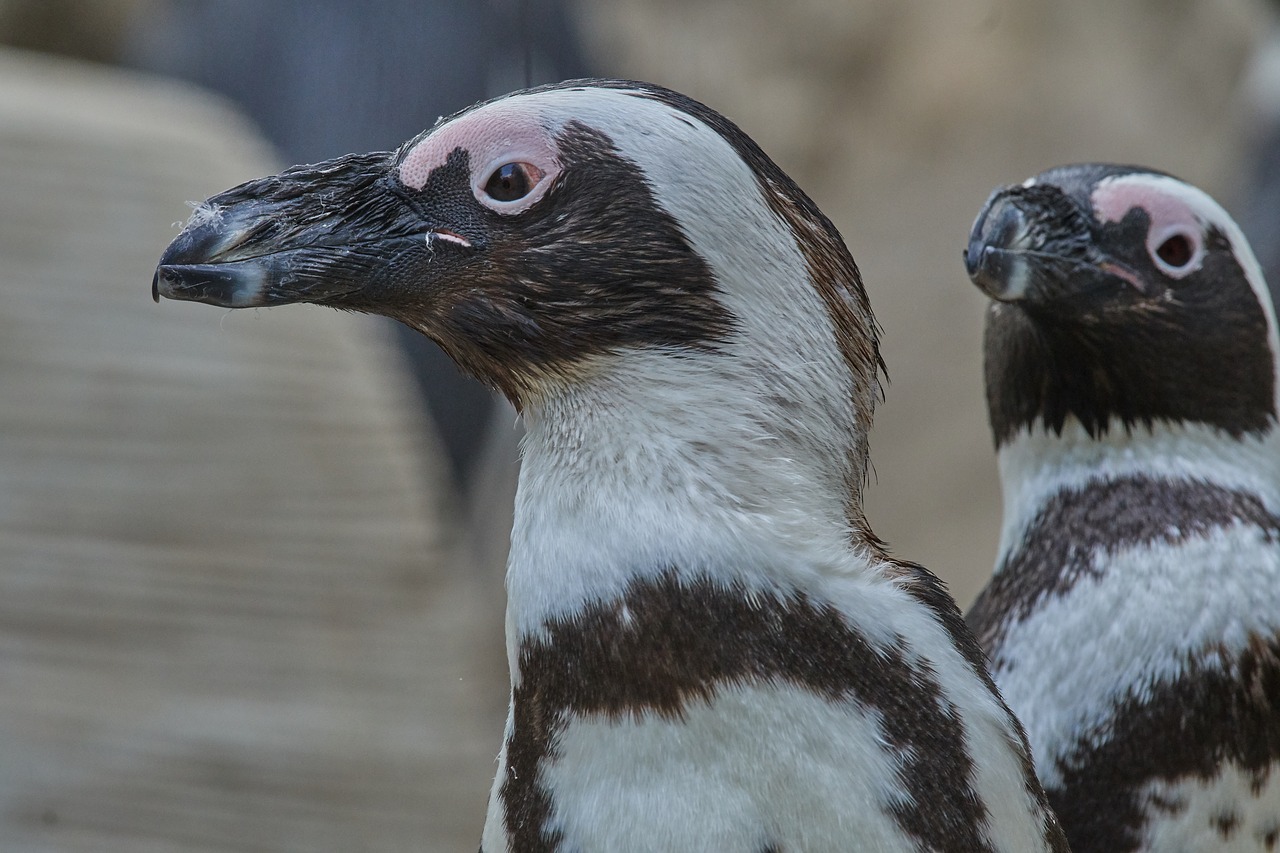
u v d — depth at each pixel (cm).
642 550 391
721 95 1056
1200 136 1014
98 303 489
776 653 390
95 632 475
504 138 394
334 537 495
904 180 1035
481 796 491
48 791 467
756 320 392
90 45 868
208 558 485
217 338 497
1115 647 403
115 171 503
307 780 481
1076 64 1045
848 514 393
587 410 393
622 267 392
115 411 484
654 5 1055
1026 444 409
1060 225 406
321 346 509
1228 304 407
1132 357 406
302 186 396
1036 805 392
